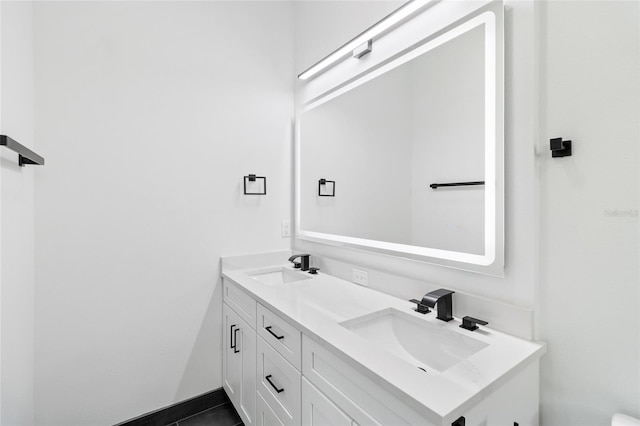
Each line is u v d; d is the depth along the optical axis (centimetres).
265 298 141
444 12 122
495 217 106
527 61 99
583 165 90
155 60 172
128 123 165
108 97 160
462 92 116
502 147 103
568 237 93
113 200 162
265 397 142
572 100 91
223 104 194
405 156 140
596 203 88
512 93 102
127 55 165
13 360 117
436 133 126
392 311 129
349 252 175
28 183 134
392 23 142
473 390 73
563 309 95
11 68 115
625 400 84
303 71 211
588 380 90
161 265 175
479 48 109
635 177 81
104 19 159
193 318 185
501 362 86
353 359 87
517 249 103
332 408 97
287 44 219
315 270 189
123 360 166
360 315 120
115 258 163
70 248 151
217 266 193
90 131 155
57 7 147
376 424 81
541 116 98
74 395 153
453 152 120
